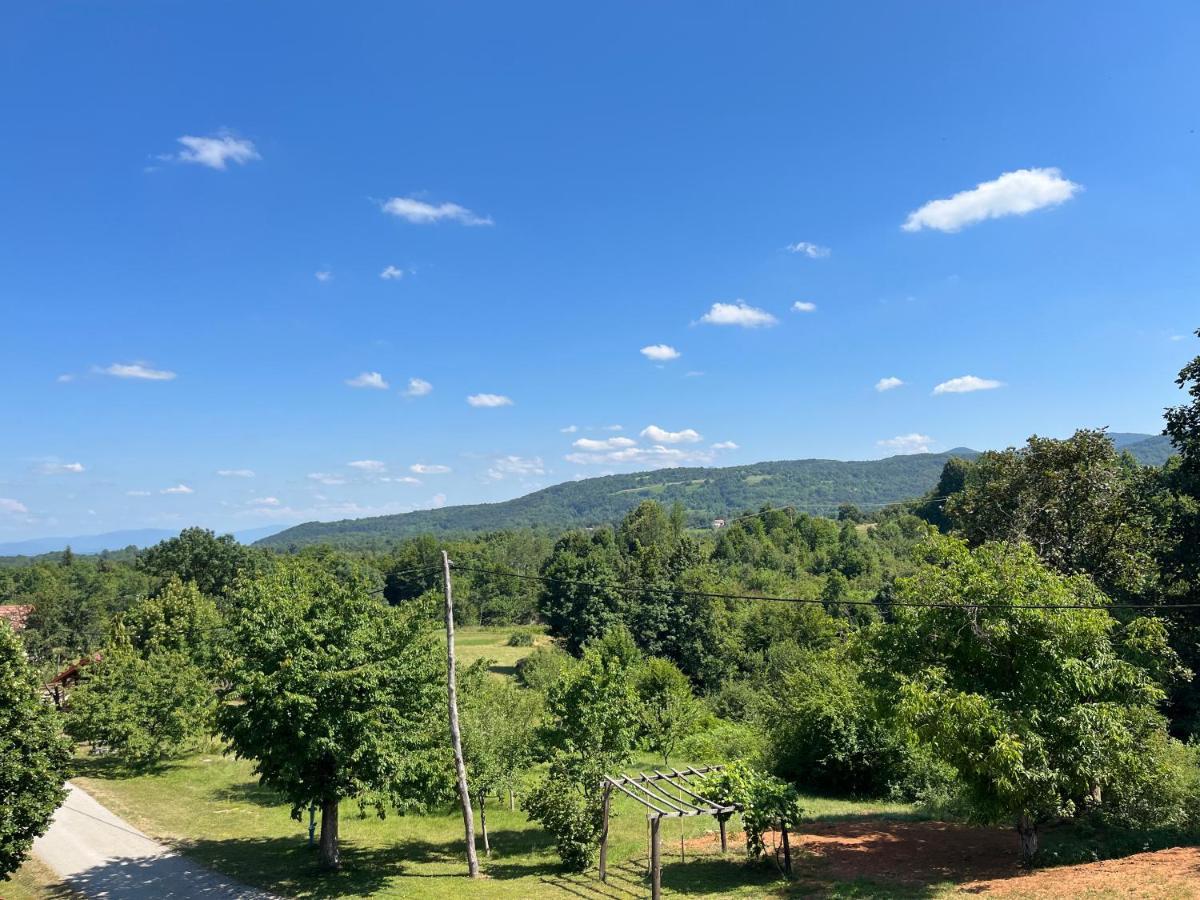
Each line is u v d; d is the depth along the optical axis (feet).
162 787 108.78
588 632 237.86
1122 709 55.42
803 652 186.80
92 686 125.90
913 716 53.42
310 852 75.05
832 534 424.05
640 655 183.01
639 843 77.05
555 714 76.79
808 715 100.37
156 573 276.00
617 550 397.19
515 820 94.07
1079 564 106.83
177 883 64.49
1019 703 53.62
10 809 52.60
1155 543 105.29
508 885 63.05
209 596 268.00
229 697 66.39
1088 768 51.80
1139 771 54.24
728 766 65.98
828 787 100.42
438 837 85.56
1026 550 60.44
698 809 58.13
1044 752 50.83
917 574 62.03
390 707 65.05
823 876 58.29
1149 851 55.11
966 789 58.13
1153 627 59.11
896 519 435.94
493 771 76.38
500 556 442.91
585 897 58.39
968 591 56.75
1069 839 60.64
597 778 70.18
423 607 74.95
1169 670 84.33
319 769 64.13
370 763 62.34
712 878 61.36
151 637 192.34
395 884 63.62
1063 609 53.98
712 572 299.99
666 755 124.77
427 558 362.12
